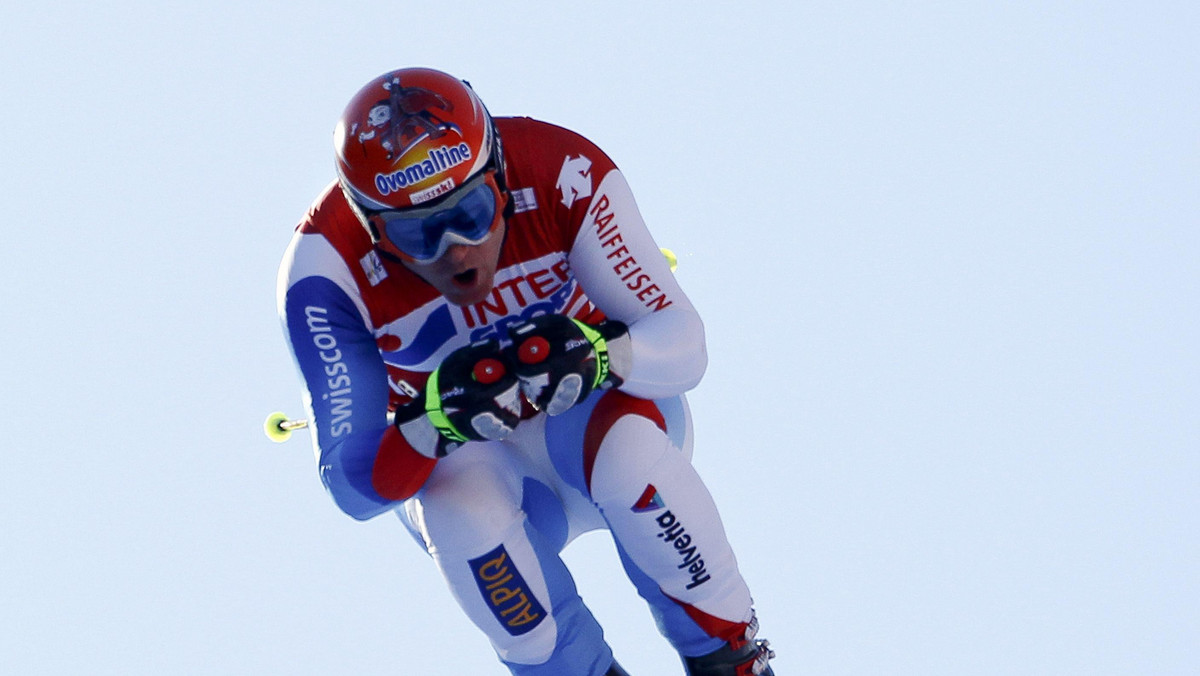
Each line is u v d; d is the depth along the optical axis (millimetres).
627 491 16516
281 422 19250
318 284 16578
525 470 17500
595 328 15891
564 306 17578
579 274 17000
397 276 16734
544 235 16812
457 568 16281
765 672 17312
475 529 16188
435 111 15258
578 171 16766
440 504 16266
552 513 17828
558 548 18312
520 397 15320
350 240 16672
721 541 16938
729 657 17078
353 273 16703
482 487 16422
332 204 16781
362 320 16844
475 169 15273
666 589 16891
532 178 16688
